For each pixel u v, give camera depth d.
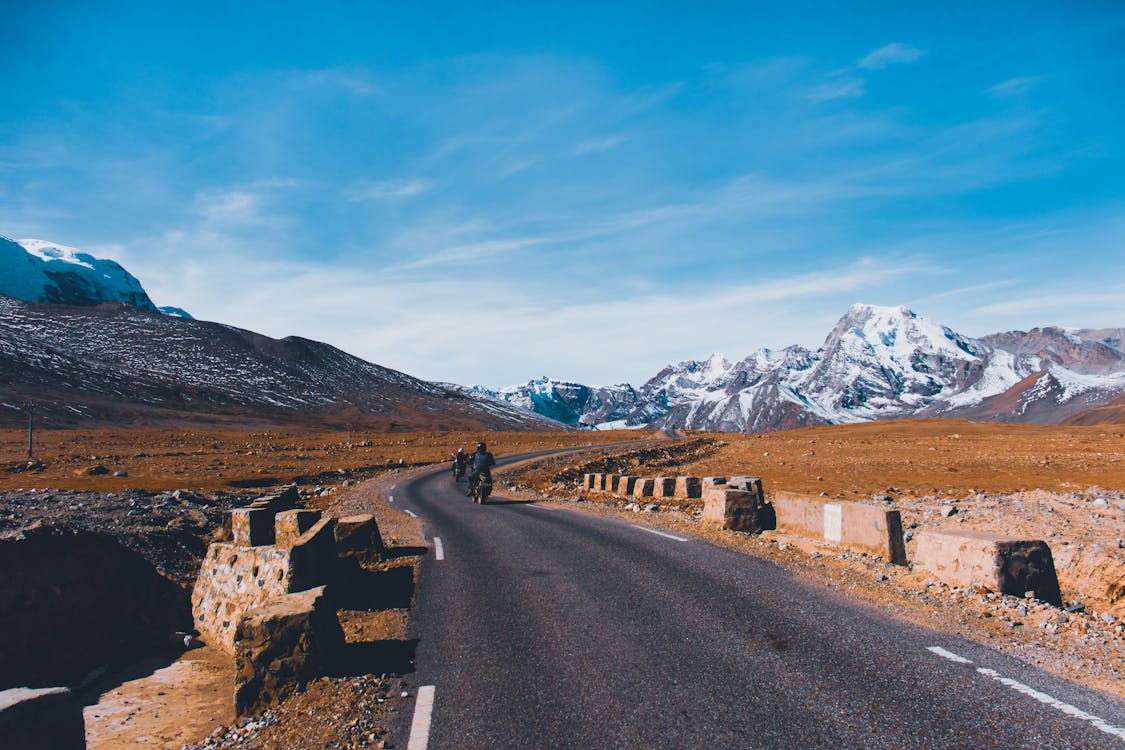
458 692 5.68
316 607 6.35
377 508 21.59
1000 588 8.04
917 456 45.59
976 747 4.46
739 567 10.12
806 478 32.28
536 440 105.06
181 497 19.58
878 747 4.49
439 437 117.25
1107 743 4.50
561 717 5.11
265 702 5.97
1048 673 5.74
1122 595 8.51
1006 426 103.06
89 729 5.88
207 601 8.98
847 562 10.37
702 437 100.75
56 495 18.09
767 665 6.02
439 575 10.41
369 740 4.89
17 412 135.75
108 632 8.38
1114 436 66.50
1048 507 18.05
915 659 6.09
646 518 16.73
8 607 7.23
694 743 4.63
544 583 9.49
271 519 10.63
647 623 7.39
